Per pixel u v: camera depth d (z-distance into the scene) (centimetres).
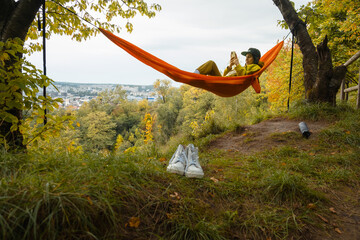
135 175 200
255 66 430
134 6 531
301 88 871
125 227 140
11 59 274
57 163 203
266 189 223
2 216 107
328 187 244
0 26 290
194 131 570
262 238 164
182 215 165
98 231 128
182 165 244
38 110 234
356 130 400
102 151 274
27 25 303
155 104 7750
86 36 529
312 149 365
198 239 148
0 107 224
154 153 364
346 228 180
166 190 189
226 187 229
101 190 153
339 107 519
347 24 699
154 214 159
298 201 209
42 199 121
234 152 399
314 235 170
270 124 540
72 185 146
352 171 278
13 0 301
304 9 637
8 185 132
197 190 215
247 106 2122
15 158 191
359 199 222
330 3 718
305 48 589
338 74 540
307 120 510
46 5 434
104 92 7662
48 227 111
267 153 369
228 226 169
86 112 6600
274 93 1005
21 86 206
